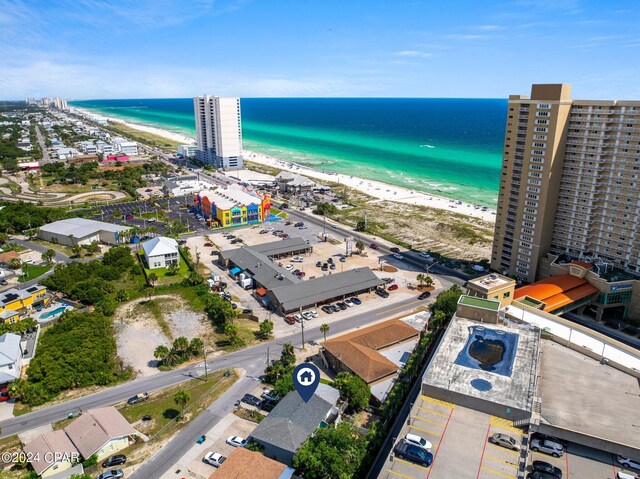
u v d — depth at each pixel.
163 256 179.88
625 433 71.94
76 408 101.69
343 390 100.50
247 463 78.88
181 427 95.38
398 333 124.62
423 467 67.19
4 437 92.94
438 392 81.56
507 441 70.69
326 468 78.56
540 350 97.25
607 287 138.12
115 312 145.75
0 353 110.38
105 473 81.69
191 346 119.31
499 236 171.62
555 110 143.25
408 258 195.00
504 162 163.00
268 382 109.94
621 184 140.50
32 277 171.88
